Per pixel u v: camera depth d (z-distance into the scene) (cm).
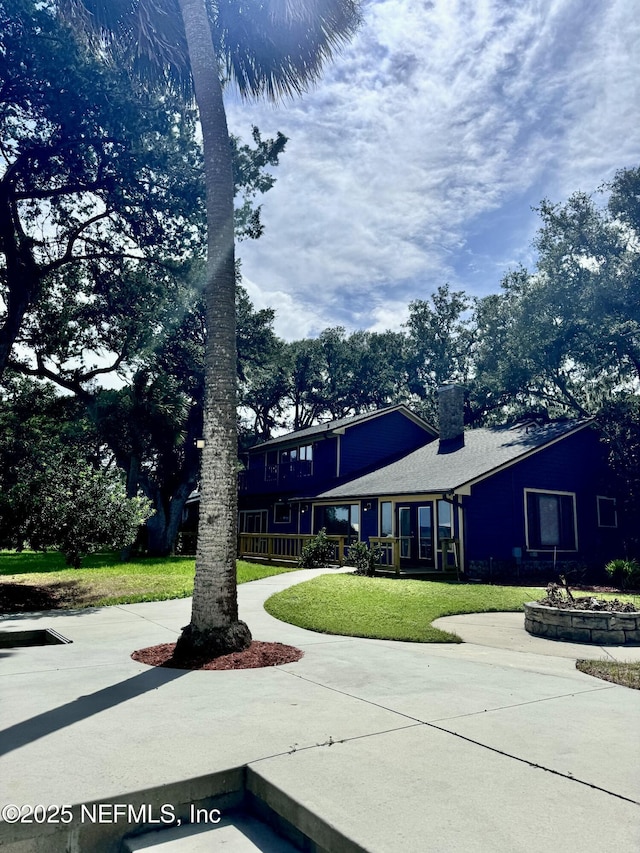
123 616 942
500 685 517
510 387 2952
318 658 630
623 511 2045
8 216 1644
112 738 362
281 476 2802
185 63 944
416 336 4244
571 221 2400
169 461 2759
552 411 3192
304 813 266
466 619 959
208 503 668
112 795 278
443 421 2323
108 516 1287
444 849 232
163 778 298
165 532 2617
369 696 471
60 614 962
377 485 2034
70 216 1848
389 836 242
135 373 2438
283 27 873
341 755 335
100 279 2061
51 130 1538
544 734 379
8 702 446
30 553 2658
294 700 456
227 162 747
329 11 866
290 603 1029
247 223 1991
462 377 4128
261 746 349
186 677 536
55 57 1324
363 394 4731
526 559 1769
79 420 2795
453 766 321
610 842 239
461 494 1644
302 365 4500
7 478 1539
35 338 2253
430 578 1608
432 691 491
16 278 1697
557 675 566
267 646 673
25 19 1288
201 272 1883
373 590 1192
